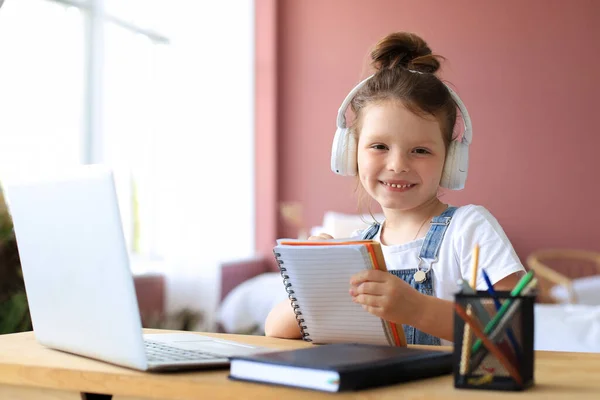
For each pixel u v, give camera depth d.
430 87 1.20
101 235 0.86
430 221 1.32
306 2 5.17
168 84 4.67
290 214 5.00
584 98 4.70
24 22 3.73
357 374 0.75
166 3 4.69
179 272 4.47
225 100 4.91
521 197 4.79
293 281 1.06
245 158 5.05
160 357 0.90
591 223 4.68
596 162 4.68
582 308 2.86
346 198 5.08
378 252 0.97
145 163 4.55
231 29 4.96
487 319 0.76
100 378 0.85
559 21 4.75
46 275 0.99
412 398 0.73
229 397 0.77
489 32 4.85
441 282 1.26
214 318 4.41
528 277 0.78
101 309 0.88
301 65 5.18
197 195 4.68
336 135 1.33
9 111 3.65
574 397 0.72
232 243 4.94
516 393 0.74
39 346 1.08
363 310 1.02
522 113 4.79
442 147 1.23
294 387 0.76
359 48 5.08
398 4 5.00
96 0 4.12
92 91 4.10
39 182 0.96
